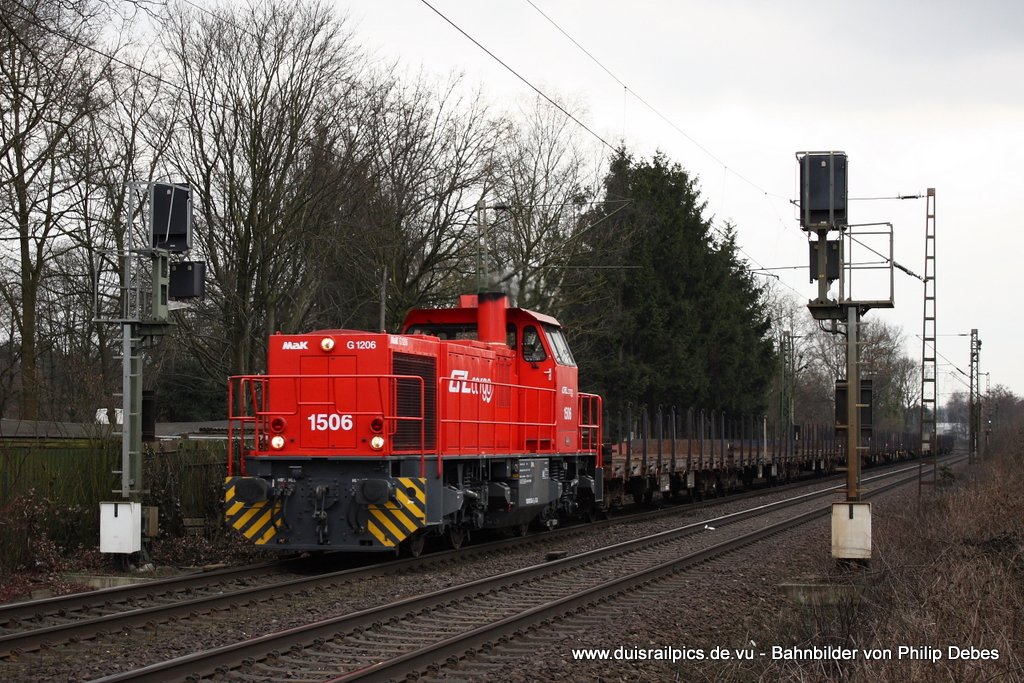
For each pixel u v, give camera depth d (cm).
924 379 2714
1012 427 6706
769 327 6250
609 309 4516
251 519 1545
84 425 1833
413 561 1572
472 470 1764
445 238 3058
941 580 1133
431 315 1992
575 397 2195
